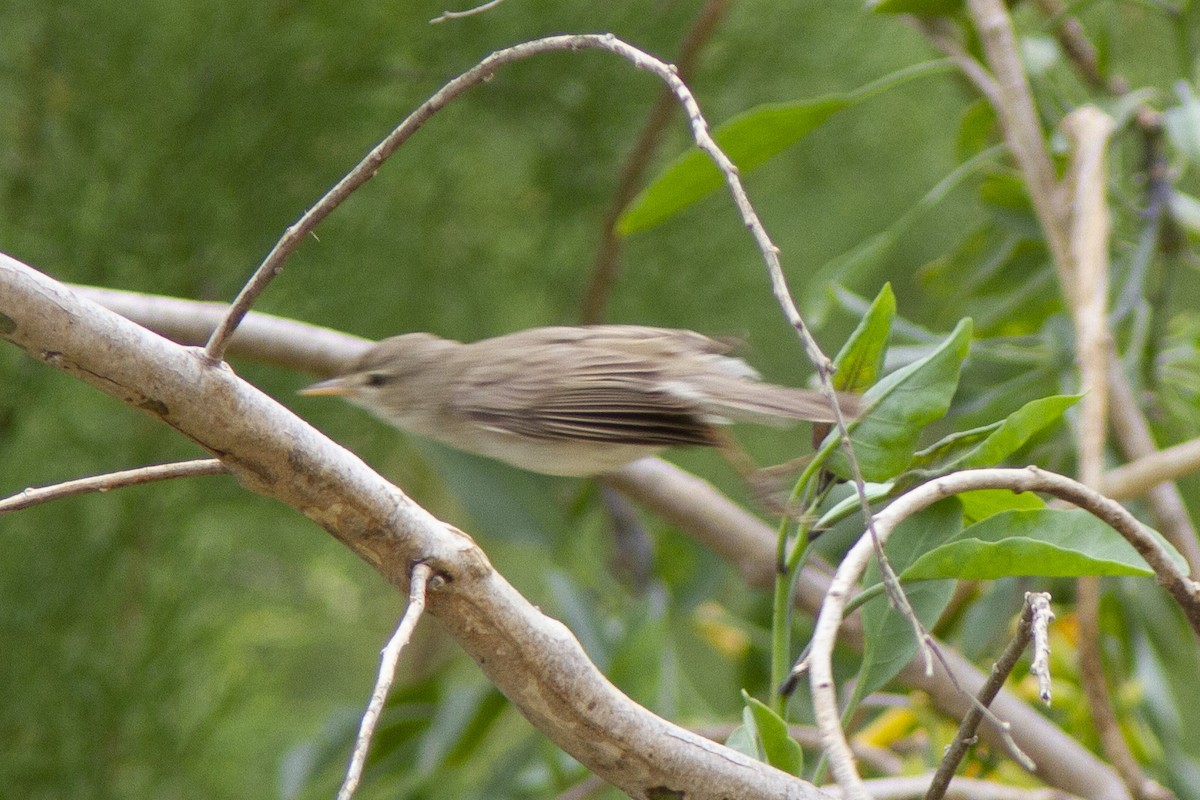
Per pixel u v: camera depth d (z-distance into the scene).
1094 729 7.17
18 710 9.45
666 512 7.79
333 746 8.29
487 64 3.61
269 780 10.78
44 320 3.37
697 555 8.87
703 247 11.43
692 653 12.80
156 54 10.08
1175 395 8.08
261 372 10.34
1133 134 8.43
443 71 10.91
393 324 10.81
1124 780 5.64
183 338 7.34
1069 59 8.99
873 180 12.34
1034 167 6.95
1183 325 8.91
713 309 11.50
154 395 3.48
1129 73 10.83
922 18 8.38
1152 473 5.90
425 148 10.82
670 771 3.72
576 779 7.95
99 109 10.04
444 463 8.24
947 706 6.36
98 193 10.17
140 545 9.99
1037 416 4.23
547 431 6.03
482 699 8.06
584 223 11.43
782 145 7.26
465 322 11.20
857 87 11.60
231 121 10.17
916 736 7.49
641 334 6.24
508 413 6.19
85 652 9.59
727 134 7.09
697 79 11.26
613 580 9.18
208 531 10.83
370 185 10.71
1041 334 8.15
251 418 3.54
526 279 11.55
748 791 3.75
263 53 10.08
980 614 7.19
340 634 13.20
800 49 11.38
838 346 12.47
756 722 3.98
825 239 12.45
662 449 6.05
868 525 3.53
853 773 3.39
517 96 11.15
